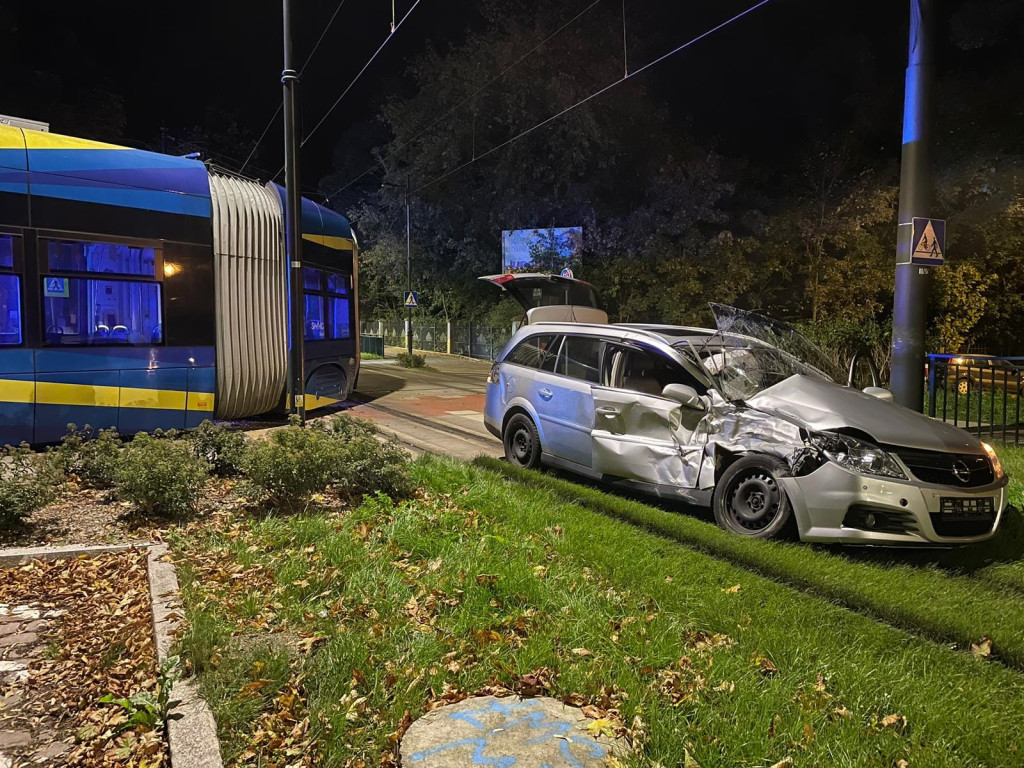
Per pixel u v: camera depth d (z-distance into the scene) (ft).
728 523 18.95
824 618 13.12
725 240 83.10
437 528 17.84
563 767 8.49
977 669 11.41
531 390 25.84
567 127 92.68
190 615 12.04
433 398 52.29
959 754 9.11
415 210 115.14
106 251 29.30
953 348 63.31
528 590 13.87
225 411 34.42
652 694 10.11
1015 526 19.48
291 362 35.04
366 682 10.48
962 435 18.21
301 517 18.45
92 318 28.99
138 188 30.45
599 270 94.73
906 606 13.96
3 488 16.93
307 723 9.54
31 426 27.27
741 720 9.50
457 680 10.61
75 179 28.43
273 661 10.84
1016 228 64.34
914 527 16.30
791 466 17.49
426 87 112.06
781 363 21.43
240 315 34.45
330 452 20.01
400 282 131.75
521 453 26.61
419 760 8.61
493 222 104.94
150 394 30.73
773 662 11.39
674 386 20.06
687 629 12.60
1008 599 14.70
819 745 9.00
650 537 17.85
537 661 11.05
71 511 18.85
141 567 15.48
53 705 10.37
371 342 111.34
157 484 18.01
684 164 90.53
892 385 26.43
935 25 24.67
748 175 94.79
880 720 9.78
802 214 80.69
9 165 26.63
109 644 12.05
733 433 18.93
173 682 10.22
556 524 18.61
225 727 9.39
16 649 11.98
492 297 117.39
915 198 25.35
